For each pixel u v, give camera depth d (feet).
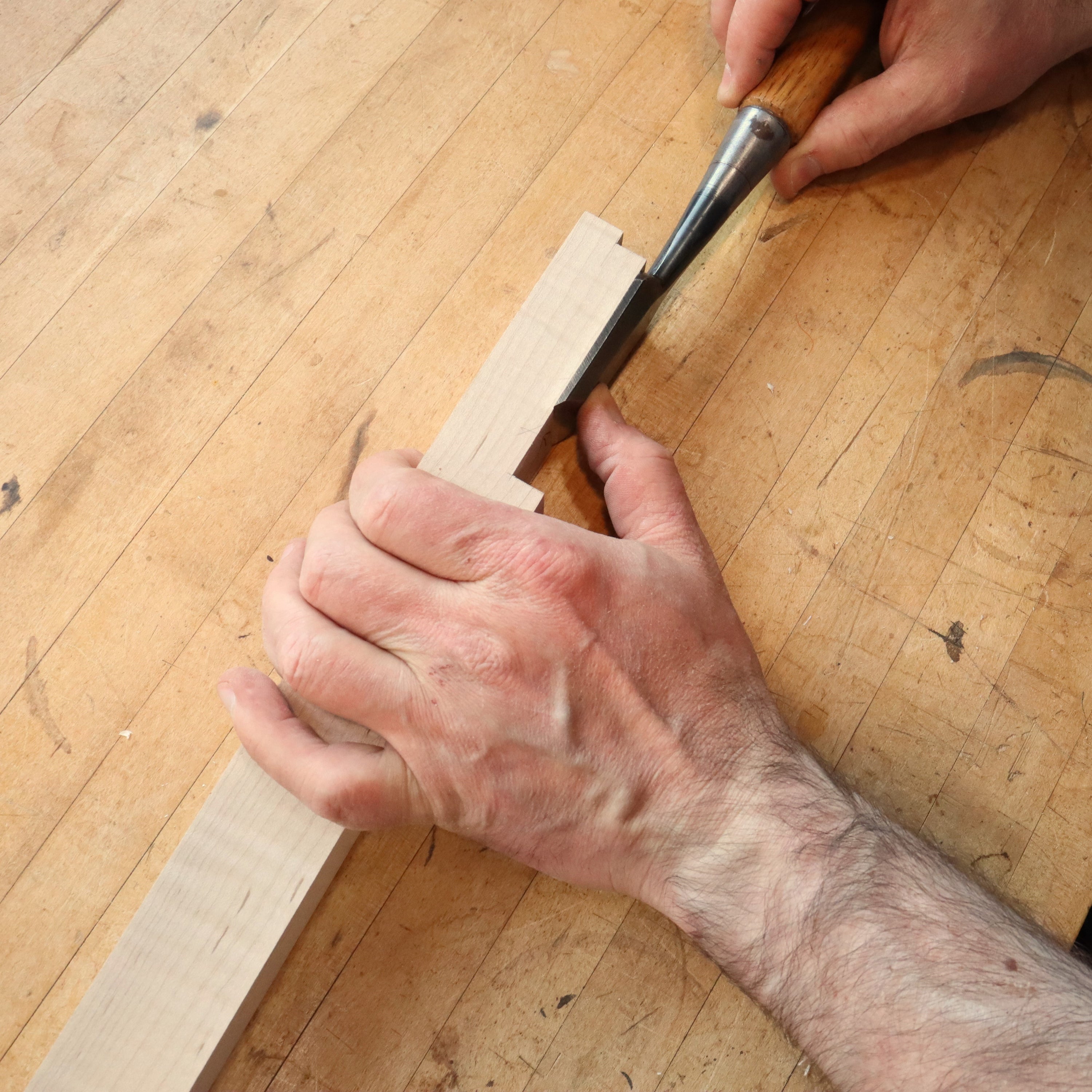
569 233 3.13
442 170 3.18
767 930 2.19
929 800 2.73
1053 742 2.79
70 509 2.88
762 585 2.86
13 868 2.62
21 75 3.24
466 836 2.42
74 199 3.14
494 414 2.63
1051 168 3.24
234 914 2.34
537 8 3.34
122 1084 2.25
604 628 2.25
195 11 3.31
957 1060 1.95
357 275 3.08
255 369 3.00
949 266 3.13
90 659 2.77
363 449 2.95
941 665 2.83
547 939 2.63
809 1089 2.53
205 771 2.71
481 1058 2.55
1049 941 2.16
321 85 3.26
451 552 2.25
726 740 2.31
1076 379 3.07
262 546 2.87
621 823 2.29
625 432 2.74
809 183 3.15
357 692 2.23
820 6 2.96
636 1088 2.54
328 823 2.38
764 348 3.04
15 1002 2.54
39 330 3.02
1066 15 2.99
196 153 3.18
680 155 3.21
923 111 2.99
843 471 2.96
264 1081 2.51
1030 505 2.96
